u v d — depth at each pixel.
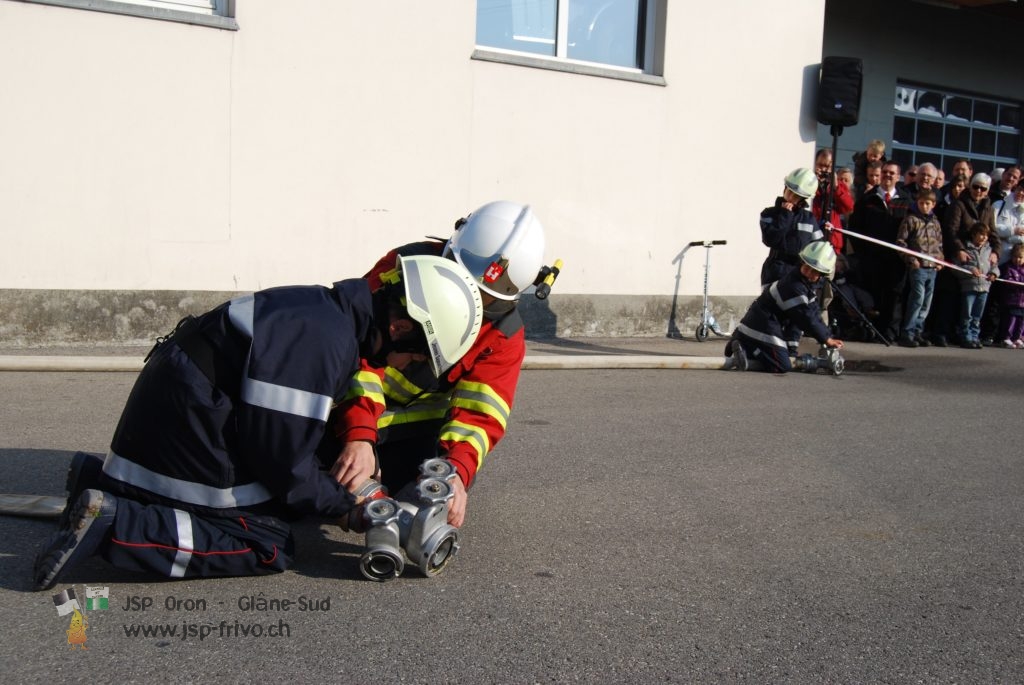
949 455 5.25
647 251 9.38
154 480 2.90
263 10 7.45
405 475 3.63
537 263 3.34
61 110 6.91
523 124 8.62
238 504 2.91
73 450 4.38
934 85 13.61
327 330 2.79
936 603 3.19
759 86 9.79
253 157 7.54
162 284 7.33
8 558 3.08
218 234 7.48
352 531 3.44
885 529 3.94
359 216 7.97
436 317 2.91
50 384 5.85
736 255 9.88
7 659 2.45
